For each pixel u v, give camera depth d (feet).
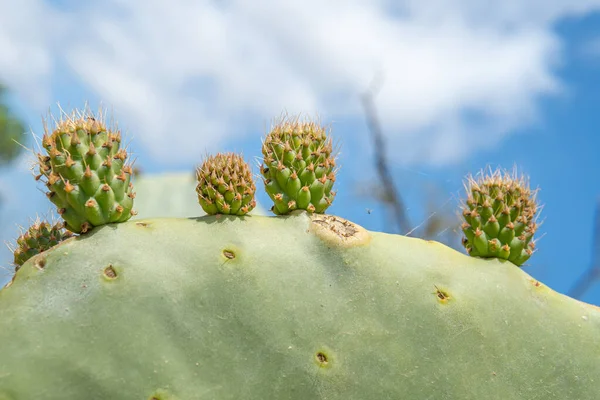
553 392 1.32
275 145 1.36
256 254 1.29
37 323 1.22
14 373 1.20
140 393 1.22
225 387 1.25
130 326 1.23
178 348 1.24
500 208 1.38
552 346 1.33
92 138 1.29
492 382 1.31
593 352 1.34
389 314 1.30
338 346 1.28
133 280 1.25
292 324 1.28
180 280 1.26
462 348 1.31
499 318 1.33
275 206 1.35
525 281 1.36
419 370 1.30
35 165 1.33
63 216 1.28
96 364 1.22
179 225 1.30
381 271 1.32
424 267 1.34
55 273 1.24
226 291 1.27
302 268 1.30
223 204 1.31
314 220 1.33
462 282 1.34
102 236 1.27
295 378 1.27
